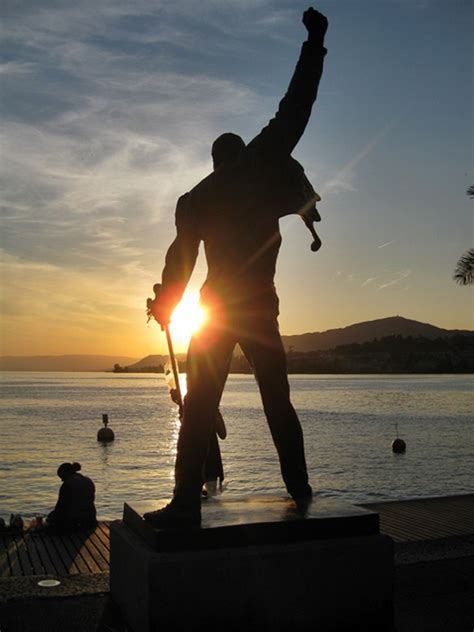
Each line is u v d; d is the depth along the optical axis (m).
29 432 47.31
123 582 4.35
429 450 36.16
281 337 4.81
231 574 3.95
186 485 4.18
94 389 153.38
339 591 4.11
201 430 4.32
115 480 25.92
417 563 5.37
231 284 4.62
